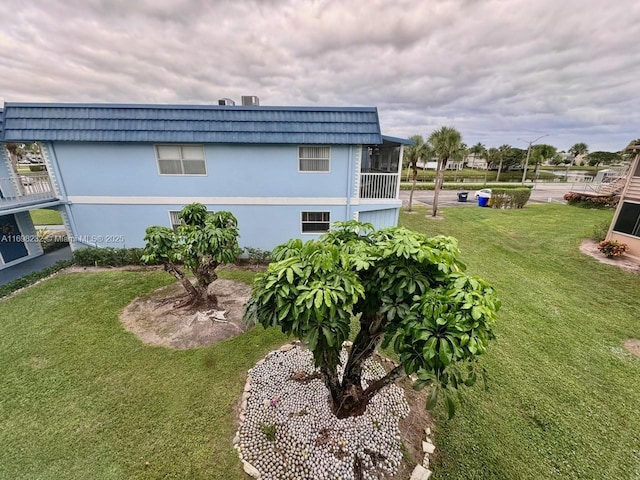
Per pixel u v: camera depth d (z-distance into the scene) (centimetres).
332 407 419
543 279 937
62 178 971
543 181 4322
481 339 251
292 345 586
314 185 1024
